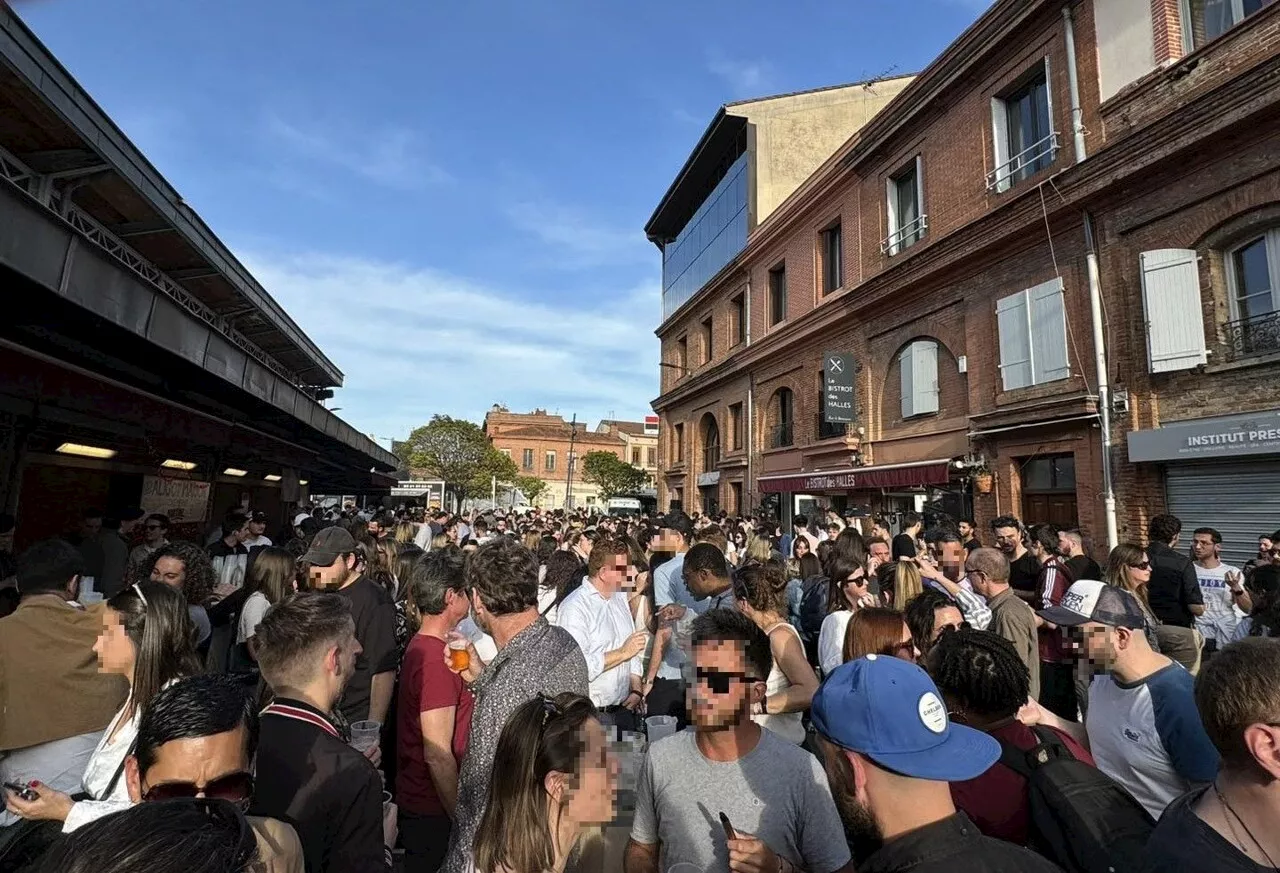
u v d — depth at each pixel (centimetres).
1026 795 207
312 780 187
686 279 2983
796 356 1925
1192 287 861
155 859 95
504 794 166
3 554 519
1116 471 951
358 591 367
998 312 1166
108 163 757
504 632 257
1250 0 848
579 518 1802
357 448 1312
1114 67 988
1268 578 461
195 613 414
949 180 1324
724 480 2406
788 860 194
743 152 2392
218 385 723
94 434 796
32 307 434
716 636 207
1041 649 441
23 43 583
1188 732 224
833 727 158
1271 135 780
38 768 254
